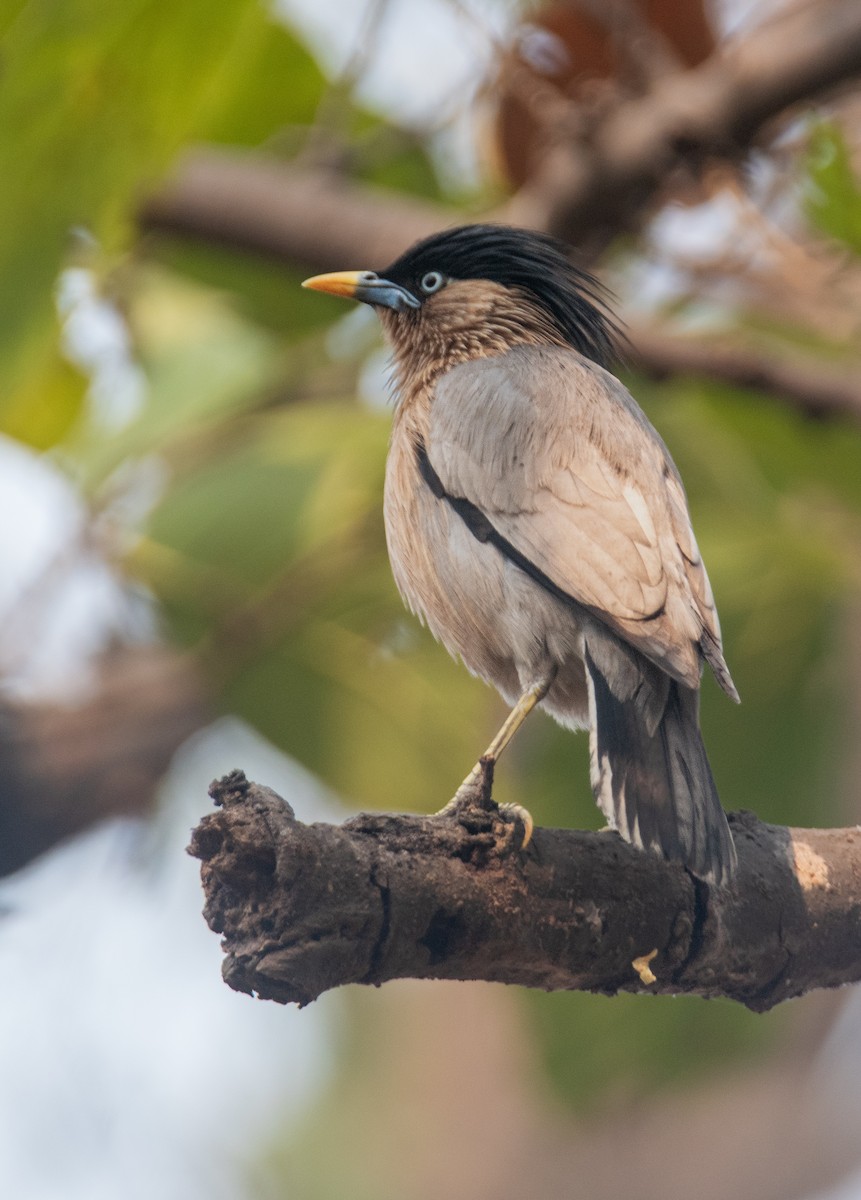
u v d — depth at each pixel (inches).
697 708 317.7
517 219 448.1
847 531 493.0
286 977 232.8
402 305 427.2
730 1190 829.8
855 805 483.5
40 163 345.4
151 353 506.6
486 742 526.0
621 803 291.0
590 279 425.7
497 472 348.5
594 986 281.6
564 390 363.6
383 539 497.7
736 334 473.7
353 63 425.4
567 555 330.3
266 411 514.0
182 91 338.0
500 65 440.8
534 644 335.9
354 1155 792.9
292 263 471.8
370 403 513.7
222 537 501.7
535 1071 461.7
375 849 250.1
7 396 384.5
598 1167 831.1
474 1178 807.7
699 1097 844.6
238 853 232.7
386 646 529.0
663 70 429.1
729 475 492.7
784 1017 458.9
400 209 457.1
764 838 300.8
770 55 407.2
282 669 523.5
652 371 446.6
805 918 293.3
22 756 443.5
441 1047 839.7
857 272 451.8
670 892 280.1
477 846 259.8
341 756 529.7
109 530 494.6
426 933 252.4
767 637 495.8
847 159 412.8
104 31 320.2
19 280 365.7
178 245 510.0
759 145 440.8
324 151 464.1
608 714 311.9
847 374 443.2
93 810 450.6
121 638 493.0
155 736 466.0
